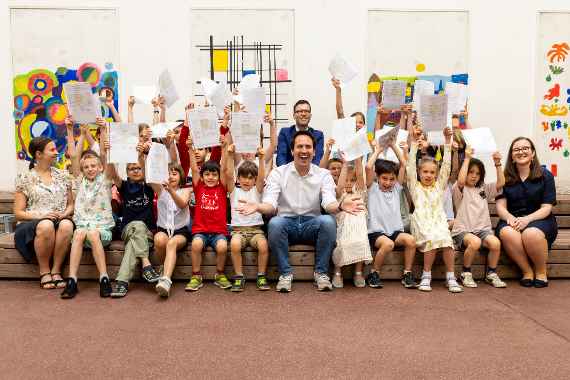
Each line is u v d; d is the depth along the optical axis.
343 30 6.16
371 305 3.70
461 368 2.67
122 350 2.89
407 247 4.18
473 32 6.29
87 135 4.56
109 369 2.66
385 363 2.73
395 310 3.59
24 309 3.60
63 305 3.69
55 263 4.18
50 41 6.02
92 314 3.50
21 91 6.06
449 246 4.07
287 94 6.20
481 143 4.38
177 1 6.06
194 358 2.79
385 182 4.31
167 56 6.10
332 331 3.19
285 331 3.18
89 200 4.19
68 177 4.47
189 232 4.33
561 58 6.38
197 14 6.09
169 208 4.16
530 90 6.38
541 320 3.38
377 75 6.27
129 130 4.11
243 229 4.29
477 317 3.44
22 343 2.99
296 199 4.27
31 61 6.04
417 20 6.23
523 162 4.38
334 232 4.10
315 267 4.20
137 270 4.34
